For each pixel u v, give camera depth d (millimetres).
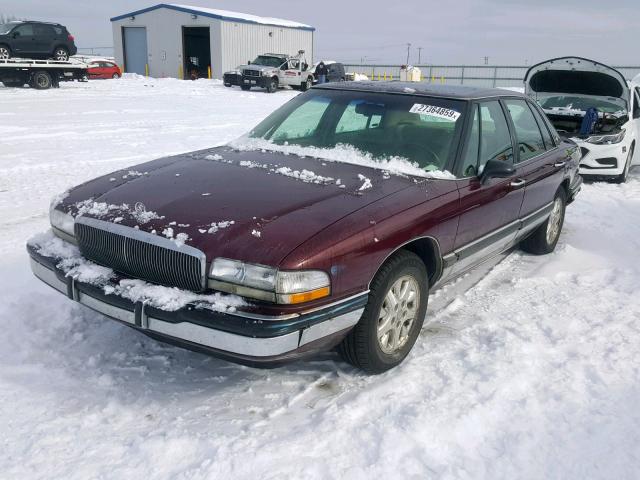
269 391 3160
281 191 3221
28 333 3658
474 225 3869
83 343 3590
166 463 2557
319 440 2736
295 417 2932
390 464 2598
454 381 3293
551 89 10273
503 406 3082
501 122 4414
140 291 2828
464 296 4578
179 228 2850
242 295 2672
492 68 36438
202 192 3211
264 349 2635
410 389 3207
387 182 3455
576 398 3174
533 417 3004
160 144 10891
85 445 2660
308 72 28984
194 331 2709
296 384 3236
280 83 27125
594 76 9648
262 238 2736
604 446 2805
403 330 3455
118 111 15562
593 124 9133
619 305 4426
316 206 3043
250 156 3936
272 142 4250
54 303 4055
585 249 5902
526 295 4625
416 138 3885
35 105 15953
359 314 2992
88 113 14781
